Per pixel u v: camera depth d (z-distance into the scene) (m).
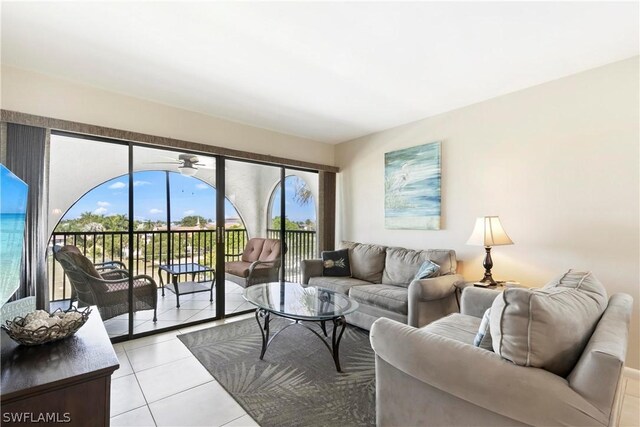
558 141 2.63
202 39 2.05
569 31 1.96
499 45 2.12
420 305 2.61
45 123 2.44
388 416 1.48
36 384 0.97
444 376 1.22
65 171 2.71
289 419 1.73
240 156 3.68
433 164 3.48
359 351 2.62
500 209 2.98
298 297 2.65
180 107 3.25
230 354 2.54
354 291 3.18
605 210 2.39
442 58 2.30
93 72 2.50
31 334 1.18
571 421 0.96
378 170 4.13
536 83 2.72
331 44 2.11
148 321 3.11
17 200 1.40
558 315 1.10
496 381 1.10
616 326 1.22
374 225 4.17
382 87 2.80
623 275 2.30
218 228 3.58
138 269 3.09
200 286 3.51
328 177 4.56
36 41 2.06
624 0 1.68
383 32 1.97
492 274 3.02
